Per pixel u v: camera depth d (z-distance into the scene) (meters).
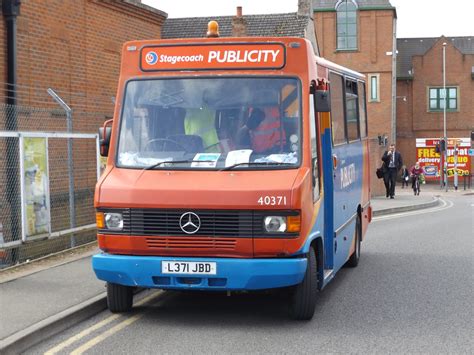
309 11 37.72
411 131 60.75
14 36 13.52
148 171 7.86
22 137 10.66
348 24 56.03
